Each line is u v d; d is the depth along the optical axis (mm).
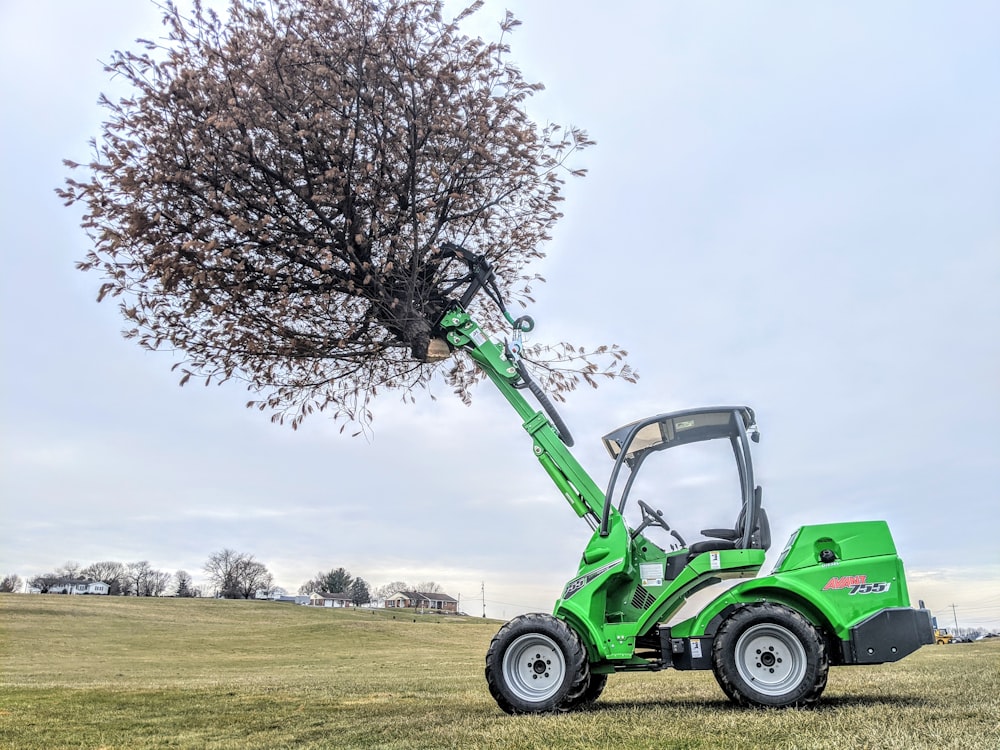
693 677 12438
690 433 7395
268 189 6789
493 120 7141
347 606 130250
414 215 7066
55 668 24781
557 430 7883
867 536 6812
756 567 6914
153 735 6465
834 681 9148
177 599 81375
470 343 8109
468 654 36844
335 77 6594
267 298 7074
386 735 5805
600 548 7203
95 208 6578
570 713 6480
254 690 11383
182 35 6594
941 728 5016
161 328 7031
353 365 8031
